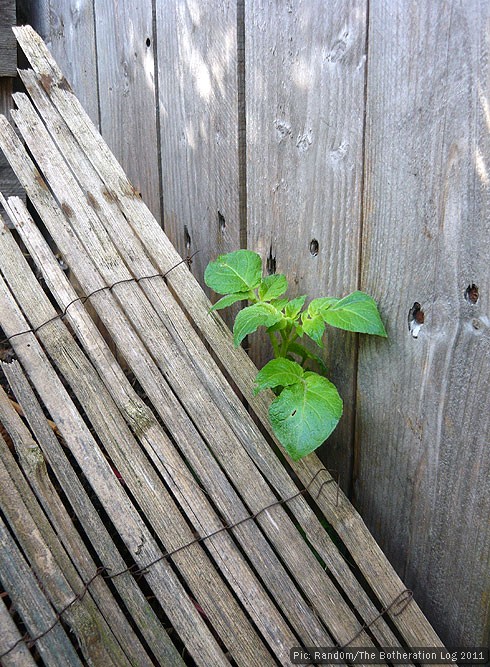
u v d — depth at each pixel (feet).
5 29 2.93
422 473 1.96
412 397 1.94
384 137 1.87
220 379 2.09
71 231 2.24
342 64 1.93
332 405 1.90
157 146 2.73
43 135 2.39
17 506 1.79
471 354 1.78
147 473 1.92
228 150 2.37
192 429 2.00
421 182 1.80
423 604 2.03
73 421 1.95
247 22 2.19
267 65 2.15
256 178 2.29
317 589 1.86
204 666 1.73
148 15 2.60
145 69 2.69
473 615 1.89
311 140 2.07
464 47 1.65
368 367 2.06
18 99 2.42
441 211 1.77
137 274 2.21
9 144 2.33
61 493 2.23
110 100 2.96
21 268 2.15
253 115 2.24
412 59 1.76
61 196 2.29
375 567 1.92
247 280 2.16
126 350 2.08
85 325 2.09
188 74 2.48
